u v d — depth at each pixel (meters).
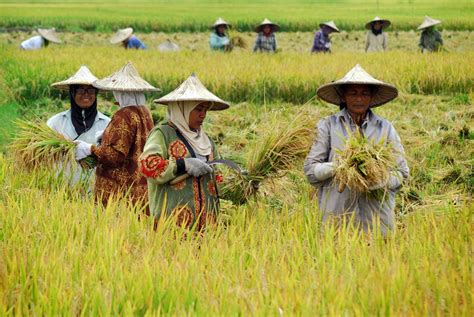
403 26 49.72
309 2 73.69
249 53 31.42
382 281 6.93
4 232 8.62
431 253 7.96
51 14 63.69
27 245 8.08
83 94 11.42
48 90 24.47
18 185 10.69
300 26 53.75
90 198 10.83
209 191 9.27
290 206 11.09
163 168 8.72
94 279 7.23
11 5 75.19
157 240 8.45
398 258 7.60
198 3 78.19
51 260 7.46
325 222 9.12
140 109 10.23
